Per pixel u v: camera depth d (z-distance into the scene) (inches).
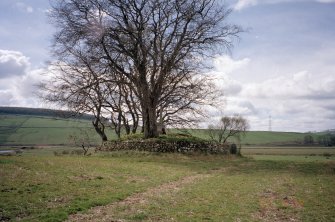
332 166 1344.7
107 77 1819.6
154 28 1750.7
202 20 1777.8
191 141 1744.6
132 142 1734.7
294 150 4200.3
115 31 1695.4
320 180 1013.8
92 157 1546.5
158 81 1809.8
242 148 4758.9
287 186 911.7
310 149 4443.9
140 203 677.3
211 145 1787.6
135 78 1839.3
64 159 1279.5
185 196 762.2
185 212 619.8
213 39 1811.0
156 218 571.8
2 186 717.3
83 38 1683.1
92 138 2586.1
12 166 933.2
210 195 776.9
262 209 665.0
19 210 574.2
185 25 1780.3
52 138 5251.0
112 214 586.6
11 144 4658.0
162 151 1657.2
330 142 5689.0
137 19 1717.5
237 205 687.7
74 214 578.2
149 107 1836.9
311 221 589.9
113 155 1612.9
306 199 750.5
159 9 1752.0
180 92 1886.1
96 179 895.1
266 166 1365.7
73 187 771.4
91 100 1902.1
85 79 1868.8
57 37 1723.7
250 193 812.0
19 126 5969.5
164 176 1043.3
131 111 2155.5
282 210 658.2
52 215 553.6
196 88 1892.2
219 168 1300.4
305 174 1151.0
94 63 1752.0
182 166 1325.0
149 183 910.4
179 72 1824.6
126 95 2086.6
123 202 682.8
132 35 1715.1
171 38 1788.9
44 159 1198.3
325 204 705.0
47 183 781.9
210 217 591.8
